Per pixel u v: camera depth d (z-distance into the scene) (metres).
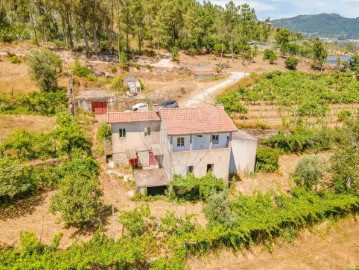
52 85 53.25
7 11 84.81
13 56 63.19
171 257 24.20
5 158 28.67
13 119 43.53
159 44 95.94
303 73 86.75
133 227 24.80
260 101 61.72
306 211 28.05
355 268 25.45
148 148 37.56
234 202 28.73
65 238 25.59
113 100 52.47
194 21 97.31
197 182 31.64
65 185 26.75
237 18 122.25
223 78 75.38
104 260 20.62
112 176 35.31
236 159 37.12
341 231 30.62
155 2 96.75
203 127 31.97
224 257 26.06
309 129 46.53
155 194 33.69
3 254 19.98
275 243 28.12
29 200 29.86
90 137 42.22
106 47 81.12
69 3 68.88
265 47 124.75
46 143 34.88
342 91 70.50
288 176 38.28
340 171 32.81
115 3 90.50
